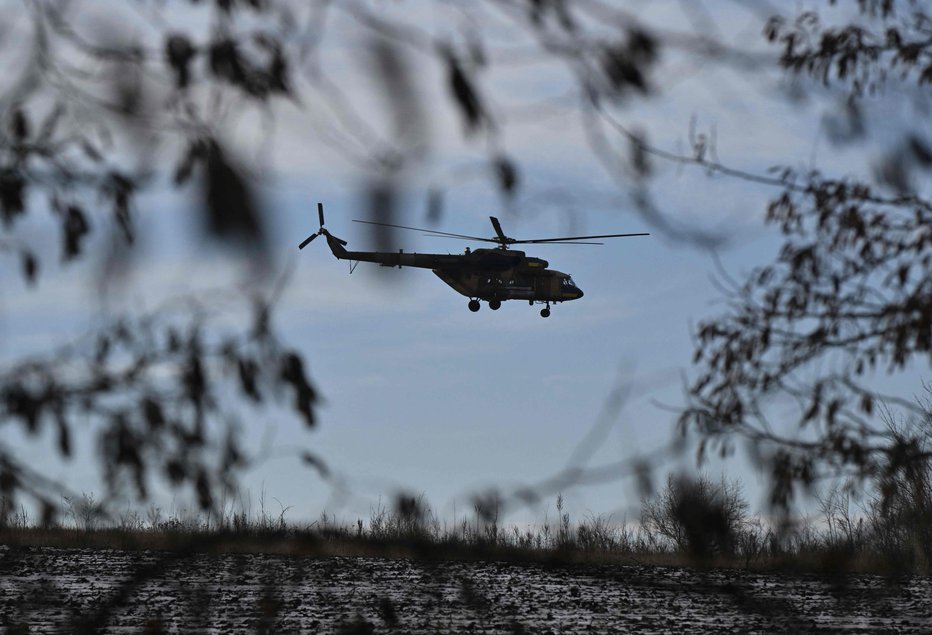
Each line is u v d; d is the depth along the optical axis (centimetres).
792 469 2047
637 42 1043
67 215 1059
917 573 6412
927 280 2061
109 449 1034
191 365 1041
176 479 1052
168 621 5081
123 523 1073
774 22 2058
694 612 6050
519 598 6794
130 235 961
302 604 6041
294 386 1061
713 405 2111
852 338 2138
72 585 7112
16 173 1056
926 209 2108
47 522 1037
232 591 5862
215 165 866
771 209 2175
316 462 1220
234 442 1065
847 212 2128
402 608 5825
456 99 927
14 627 4641
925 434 2041
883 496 2017
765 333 2169
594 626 5528
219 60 996
